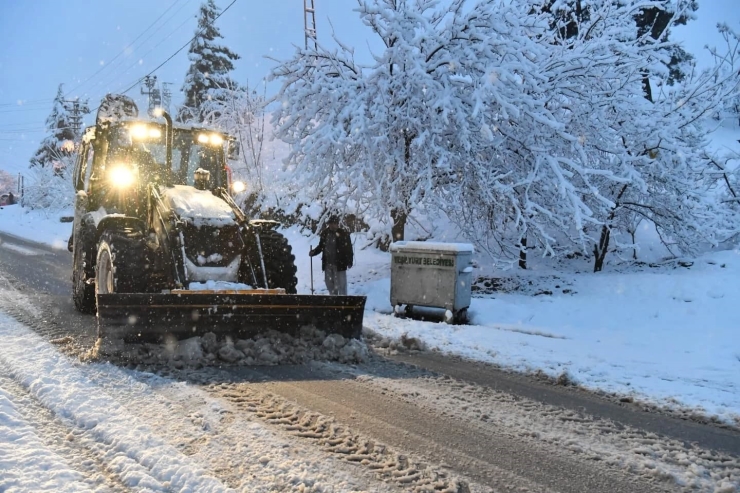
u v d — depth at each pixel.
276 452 3.47
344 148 10.41
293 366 5.46
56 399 4.09
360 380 5.13
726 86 11.92
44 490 2.87
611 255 12.46
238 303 5.49
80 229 7.68
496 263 10.33
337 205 10.91
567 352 6.66
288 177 10.25
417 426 4.09
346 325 6.07
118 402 4.15
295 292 6.89
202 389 4.57
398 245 8.73
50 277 10.64
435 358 6.25
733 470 3.64
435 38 10.18
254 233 6.39
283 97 10.59
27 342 5.64
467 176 10.39
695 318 7.98
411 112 10.29
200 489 2.96
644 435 4.20
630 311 8.47
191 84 30.22
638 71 11.27
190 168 7.52
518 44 9.77
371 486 3.14
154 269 6.23
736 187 12.34
